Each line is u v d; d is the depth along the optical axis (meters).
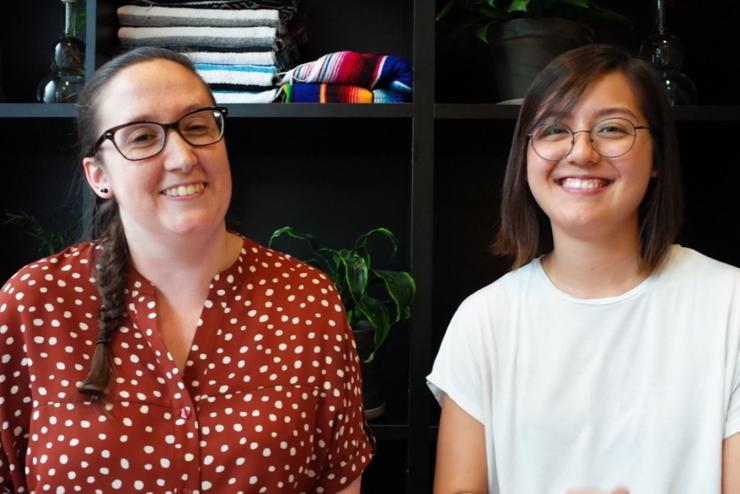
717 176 1.42
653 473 0.90
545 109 0.92
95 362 0.81
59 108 1.15
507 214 1.04
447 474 1.00
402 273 1.16
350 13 1.47
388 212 1.49
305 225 1.49
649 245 0.96
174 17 1.23
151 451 0.80
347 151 1.45
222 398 0.84
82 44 1.27
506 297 1.02
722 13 1.36
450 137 1.31
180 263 0.85
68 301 0.86
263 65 1.22
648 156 0.91
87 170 0.88
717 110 1.14
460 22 1.25
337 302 0.95
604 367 0.95
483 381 0.99
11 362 0.83
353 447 0.93
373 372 1.23
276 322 0.89
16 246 1.47
